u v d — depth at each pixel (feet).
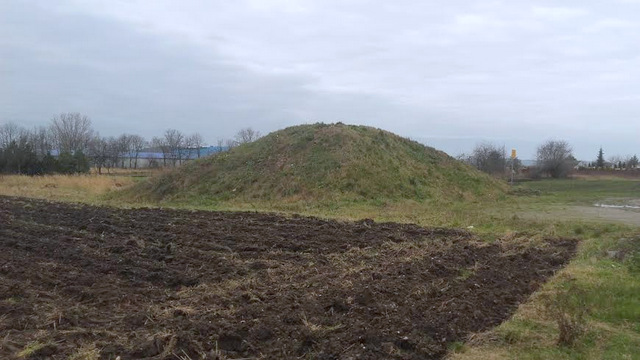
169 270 29.48
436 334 19.48
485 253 35.37
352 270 29.48
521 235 43.50
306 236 42.01
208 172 82.02
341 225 48.39
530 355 18.20
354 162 75.72
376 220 53.88
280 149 84.38
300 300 23.17
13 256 32.14
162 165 211.61
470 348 18.66
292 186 71.97
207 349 17.83
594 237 42.80
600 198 78.07
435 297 24.22
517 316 21.88
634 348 19.03
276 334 19.04
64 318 20.38
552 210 62.39
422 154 89.25
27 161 143.54
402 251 35.83
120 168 206.28
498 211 61.05
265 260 32.76
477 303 23.35
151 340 17.93
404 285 26.04
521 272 30.07
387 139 88.94
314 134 87.10
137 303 23.38
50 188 97.50
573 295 24.56
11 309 21.34
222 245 37.73
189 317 20.86
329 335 18.94
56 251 33.50
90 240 38.17
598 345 19.25
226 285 26.53
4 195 79.87
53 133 224.94
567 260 34.63
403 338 18.54
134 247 35.47
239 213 57.41
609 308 23.36
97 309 22.34
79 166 154.61
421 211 61.11
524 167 162.20
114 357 16.98
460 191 77.71
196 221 49.78
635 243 36.11
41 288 25.31
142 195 79.41
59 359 16.71
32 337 18.56
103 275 28.30
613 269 31.01
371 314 21.36
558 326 20.15
